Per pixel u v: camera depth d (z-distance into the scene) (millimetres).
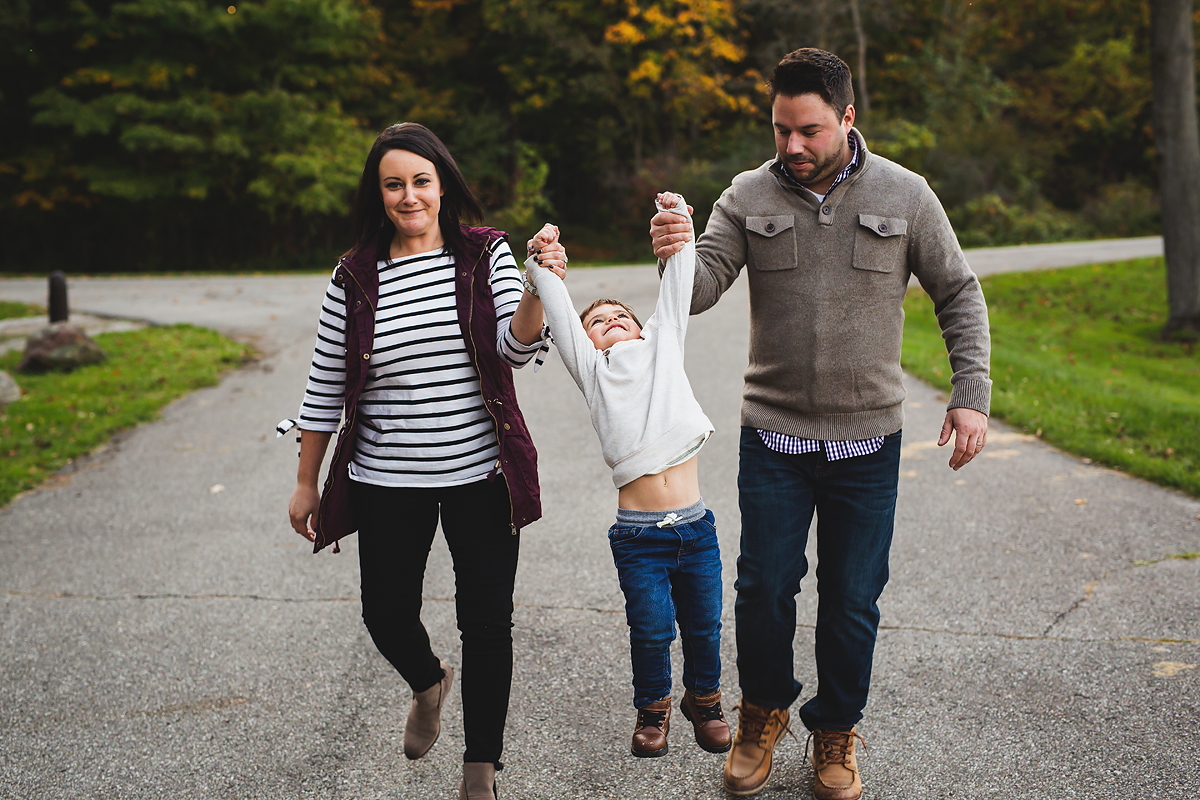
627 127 30438
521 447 2463
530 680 3309
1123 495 5059
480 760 2432
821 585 2557
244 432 7230
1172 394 8750
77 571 4543
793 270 2414
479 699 2449
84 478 6176
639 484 2467
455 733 3018
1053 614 3639
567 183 33969
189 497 5695
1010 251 20984
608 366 2482
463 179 2473
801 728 2969
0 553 4820
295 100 25953
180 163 26969
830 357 2396
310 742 2979
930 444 6219
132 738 3031
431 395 2406
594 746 2881
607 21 29156
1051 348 11562
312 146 26297
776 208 2420
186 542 4910
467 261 2443
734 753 2609
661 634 2426
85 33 24734
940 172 28469
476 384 2441
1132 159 36156
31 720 3166
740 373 8469
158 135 23969
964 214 27938
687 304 2475
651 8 27375
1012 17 16203
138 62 24969
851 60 30875
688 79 27781
